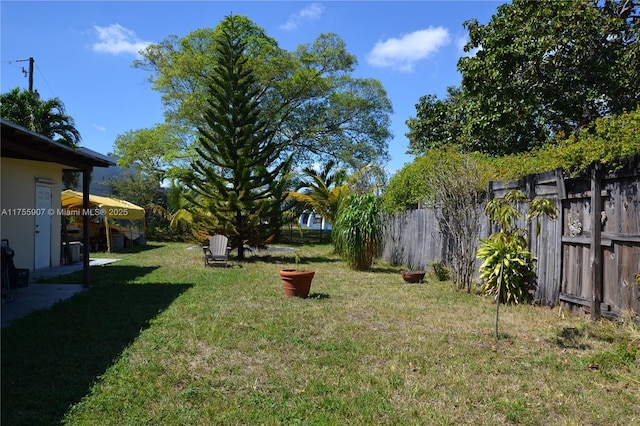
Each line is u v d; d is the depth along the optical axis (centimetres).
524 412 325
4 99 1658
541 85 1142
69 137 1741
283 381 379
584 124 1156
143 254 1503
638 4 1071
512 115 1215
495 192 792
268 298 728
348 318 599
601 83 1080
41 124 1669
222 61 1334
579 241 584
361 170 1955
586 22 1023
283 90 2192
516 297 688
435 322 579
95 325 541
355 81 2433
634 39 1059
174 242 2155
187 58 2019
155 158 2322
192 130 2172
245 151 1292
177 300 695
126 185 2342
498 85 1176
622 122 522
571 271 607
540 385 373
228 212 1342
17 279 711
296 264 1217
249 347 466
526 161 752
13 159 946
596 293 546
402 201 1264
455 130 1549
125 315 592
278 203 1355
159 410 323
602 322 531
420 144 1661
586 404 337
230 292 775
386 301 714
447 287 852
